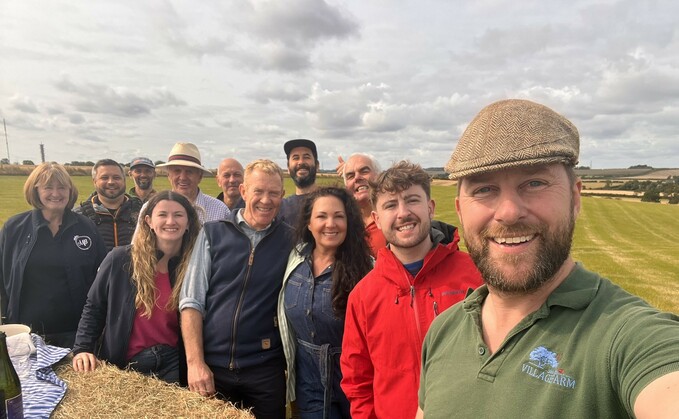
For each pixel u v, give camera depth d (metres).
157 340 2.91
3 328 2.50
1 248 3.61
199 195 5.06
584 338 0.89
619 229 36.06
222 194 6.15
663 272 16.59
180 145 5.01
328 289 2.70
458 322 1.24
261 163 3.03
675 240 29.89
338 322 2.68
